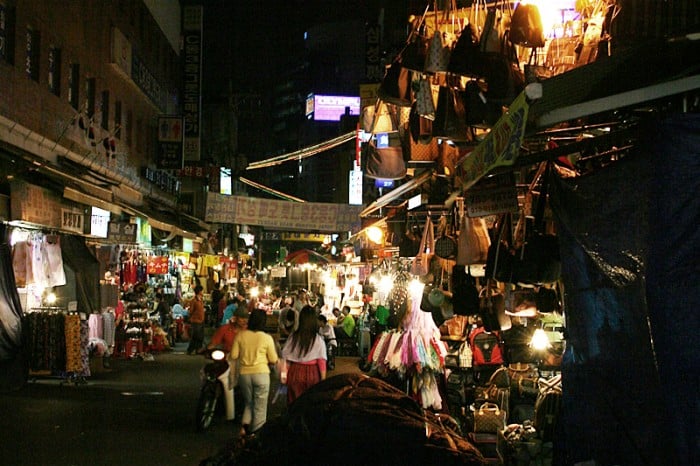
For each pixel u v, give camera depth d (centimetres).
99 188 1858
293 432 530
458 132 815
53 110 1964
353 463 498
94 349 1966
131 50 2766
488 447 845
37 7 1834
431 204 1052
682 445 392
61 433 1152
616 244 463
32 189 1476
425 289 1045
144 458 998
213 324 3894
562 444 552
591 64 420
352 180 5112
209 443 1111
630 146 551
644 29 528
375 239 2023
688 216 402
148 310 2703
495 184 742
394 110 1176
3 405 1391
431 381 1066
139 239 2542
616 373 462
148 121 3306
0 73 1588
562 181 548
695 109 435
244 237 6725
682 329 396
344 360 2561
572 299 523
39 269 1556
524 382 892
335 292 3766
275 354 1109
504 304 856
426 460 495
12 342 1309
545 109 423
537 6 731
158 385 1775
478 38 793
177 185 3975
